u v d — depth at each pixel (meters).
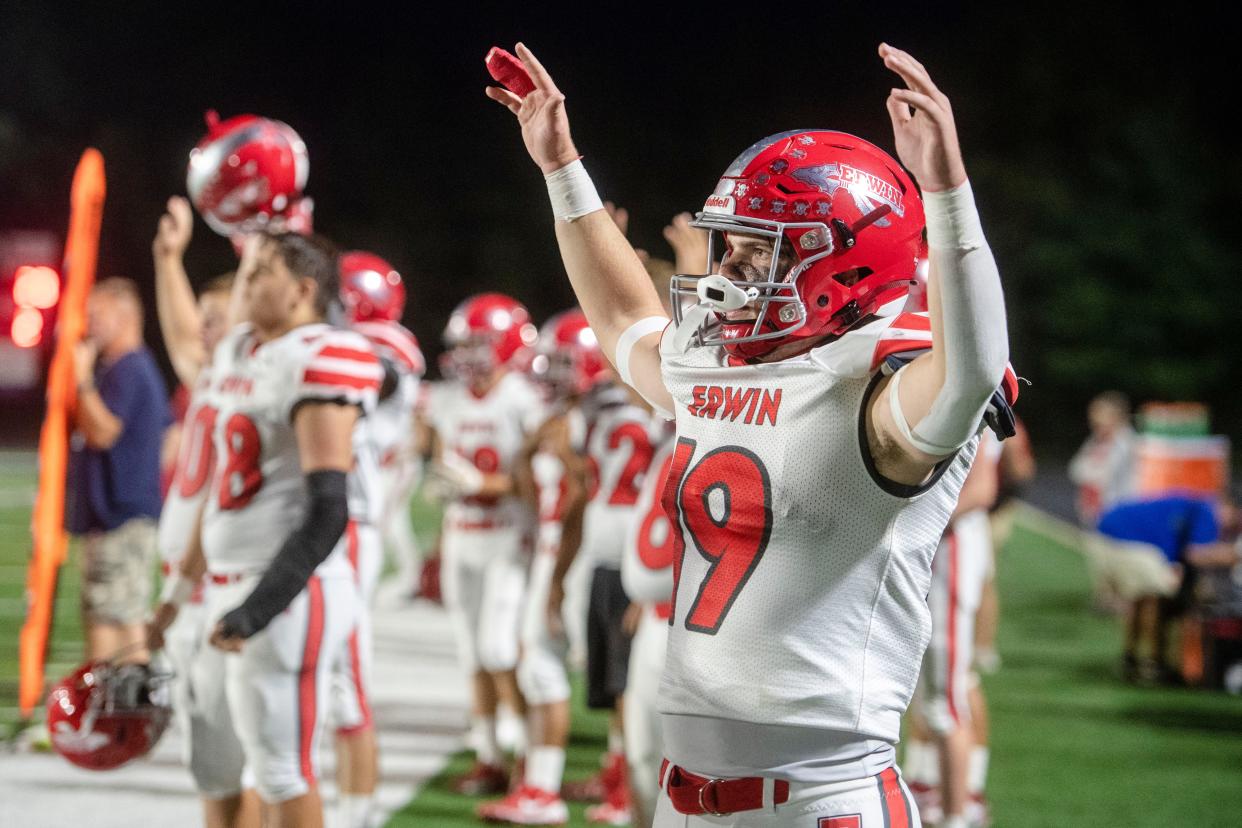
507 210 38.84
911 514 2.57
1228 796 6.96
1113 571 10.25
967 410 2.34
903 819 2.65
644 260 5.07
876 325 2.58
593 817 6.26
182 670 4.28
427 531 18.45
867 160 2.67
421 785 6.74
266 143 5.64
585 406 5.93
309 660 4.09
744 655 2.60
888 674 2.62
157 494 7.43
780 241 2.60
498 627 6.71
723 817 2.64
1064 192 40.28
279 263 4.16
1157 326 38.97
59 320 6.71
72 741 4.05
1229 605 9.99
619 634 5.91
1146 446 13.23
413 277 38.62
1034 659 10.92
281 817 4.07
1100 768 7.53
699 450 2.70
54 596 6.82
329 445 3.99
